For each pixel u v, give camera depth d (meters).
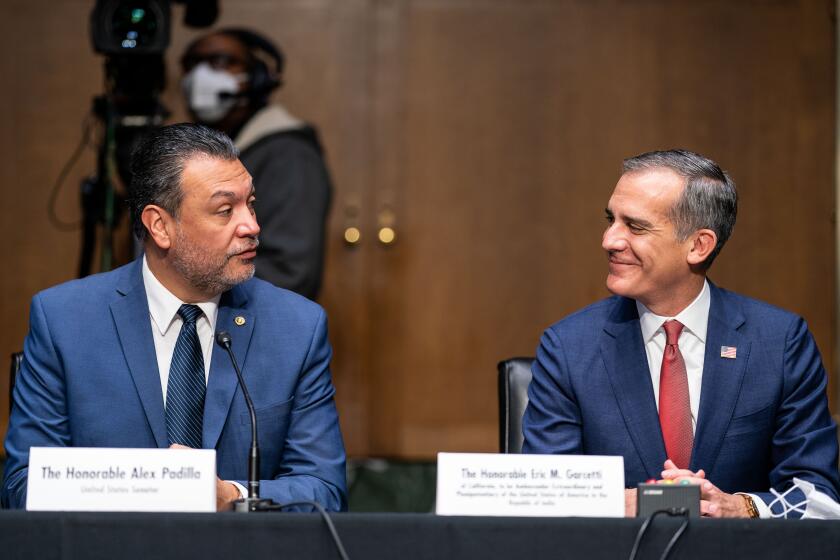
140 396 3.11
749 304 3.37
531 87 6.00
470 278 5.98
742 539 2.46
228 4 5.93
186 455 2.59
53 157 5.88
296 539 2.43
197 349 3.17
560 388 3.34
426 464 5.86
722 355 3.26
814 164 5.99
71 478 2.56
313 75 5.96
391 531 2.44
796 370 3.26
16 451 3.11
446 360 5.96
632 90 5.99
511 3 6.00
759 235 5.98
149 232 3.12
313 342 3.28
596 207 5.97
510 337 5.97
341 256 5.96
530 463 2.63
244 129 5.18
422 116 5.98
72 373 3.13
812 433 3.21
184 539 2.43
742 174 5.99
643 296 3.24
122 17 4.73
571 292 5.97
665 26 6.01
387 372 5.96
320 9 5.97
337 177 5.96
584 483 2.62
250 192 3.14
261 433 3.17
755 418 3.23
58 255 5.86
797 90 6.01
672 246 3.17
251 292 3.32
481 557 2.44
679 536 2.45
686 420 3.24
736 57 6.01
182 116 5.84
